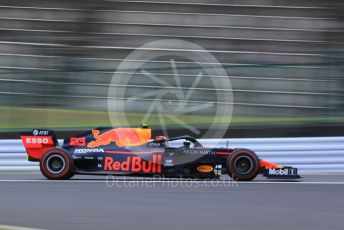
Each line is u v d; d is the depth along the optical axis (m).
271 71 51.81
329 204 25.56
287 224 21.08
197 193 28.19
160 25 56.94
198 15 57.12
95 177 34.84
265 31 55.31
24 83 51.38
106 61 54.41
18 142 41.59
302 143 41.34
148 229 20.06
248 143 41.72
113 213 23.03
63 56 55.38
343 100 47.25
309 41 53.81
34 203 25.30
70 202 25.55
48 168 32.88
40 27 57.53
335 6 55.47
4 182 32.38
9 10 58.31
